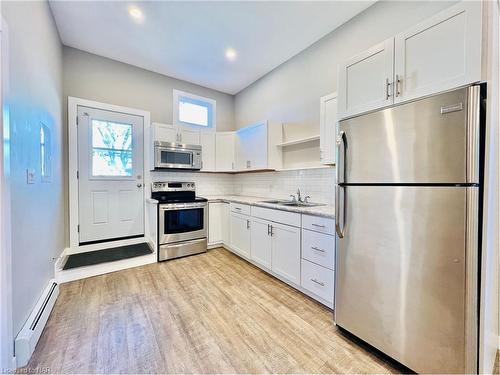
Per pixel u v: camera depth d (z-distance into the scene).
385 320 1.38
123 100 3.40
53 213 2.35
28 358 1.37
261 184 3.81
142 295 2.19
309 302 2.09
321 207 2.38
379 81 1.47
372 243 1.43
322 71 2.80
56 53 2.57
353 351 1.49
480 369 1.08
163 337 1.61
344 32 2.54
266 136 3.22
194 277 2.62
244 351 1.48
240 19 2.48
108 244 3.29
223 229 3.69
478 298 1.06
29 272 1.62
